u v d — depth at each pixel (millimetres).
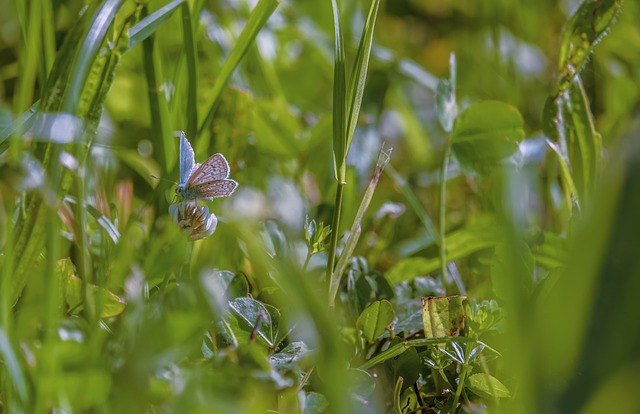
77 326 661
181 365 657
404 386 685
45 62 729
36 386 637
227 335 675
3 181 774
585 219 605
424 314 691
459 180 878
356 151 870
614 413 604
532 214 828
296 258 746
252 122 817
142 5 700
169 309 645
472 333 687
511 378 679
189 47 768
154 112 767
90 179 771
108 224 722
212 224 687
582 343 604
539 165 870
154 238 733
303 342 678
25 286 684
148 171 812
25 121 693
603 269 602
